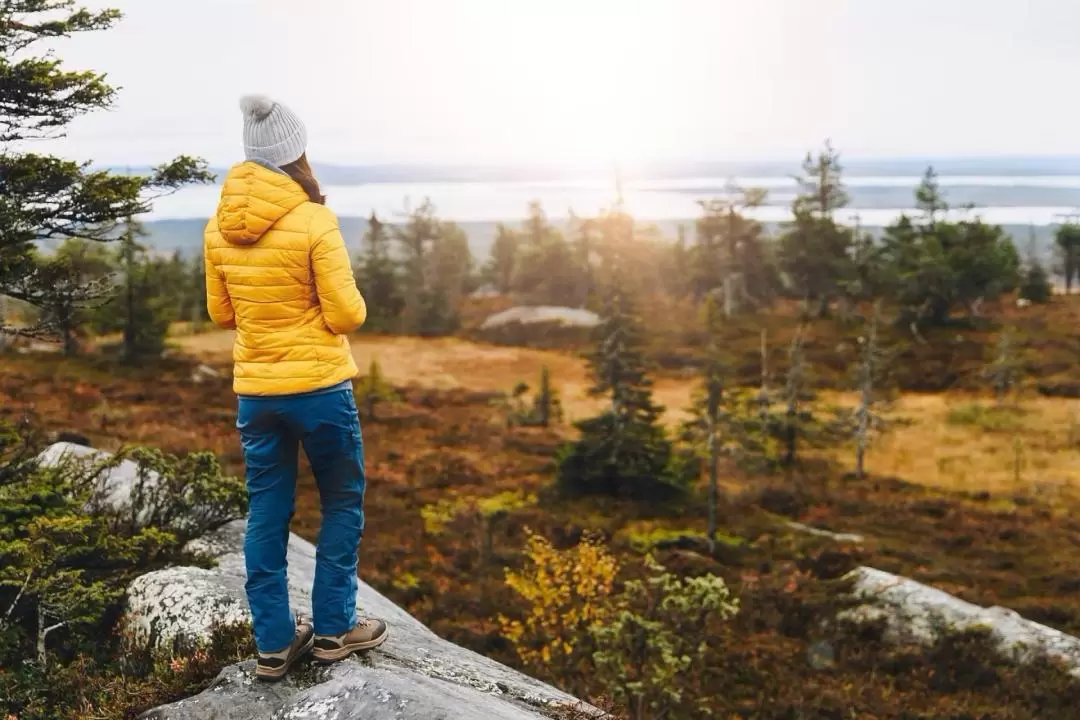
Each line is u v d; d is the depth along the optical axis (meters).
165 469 8.16
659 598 14.38
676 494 32.28
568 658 15.38
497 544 25.20
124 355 49.03
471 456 37.34
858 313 73.69
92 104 8.69
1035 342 60.81
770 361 58.84
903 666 17.75
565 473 32.62
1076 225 97.56
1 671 5.93
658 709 13.15
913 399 51.66
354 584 4.17
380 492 30.56
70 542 6.85
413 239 90.31
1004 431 44.31
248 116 3.66
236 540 8.10
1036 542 28.45
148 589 6.04
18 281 8.89
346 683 3.81
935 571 25.25
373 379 45.94
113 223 9.35
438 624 18.12
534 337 69.25
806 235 74.94
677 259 88.38
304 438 3.85
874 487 35.56
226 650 4.57
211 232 3.79
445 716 3.53
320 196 3.81
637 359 34.44
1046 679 16.91
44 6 8.50
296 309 3.71
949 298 67.12
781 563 25.80
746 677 17.05
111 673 5.71
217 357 54.44
